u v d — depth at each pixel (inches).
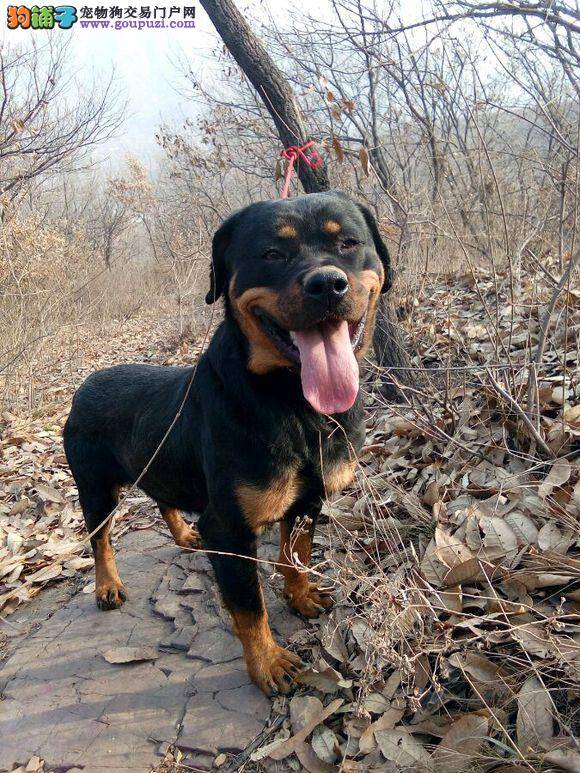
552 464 35.7
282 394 29.9
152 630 37.1
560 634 27.0
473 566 30.7
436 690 24.4
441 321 61.8
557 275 49.7
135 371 42.1
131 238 258.8
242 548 30.6
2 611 43.6
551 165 51.8
